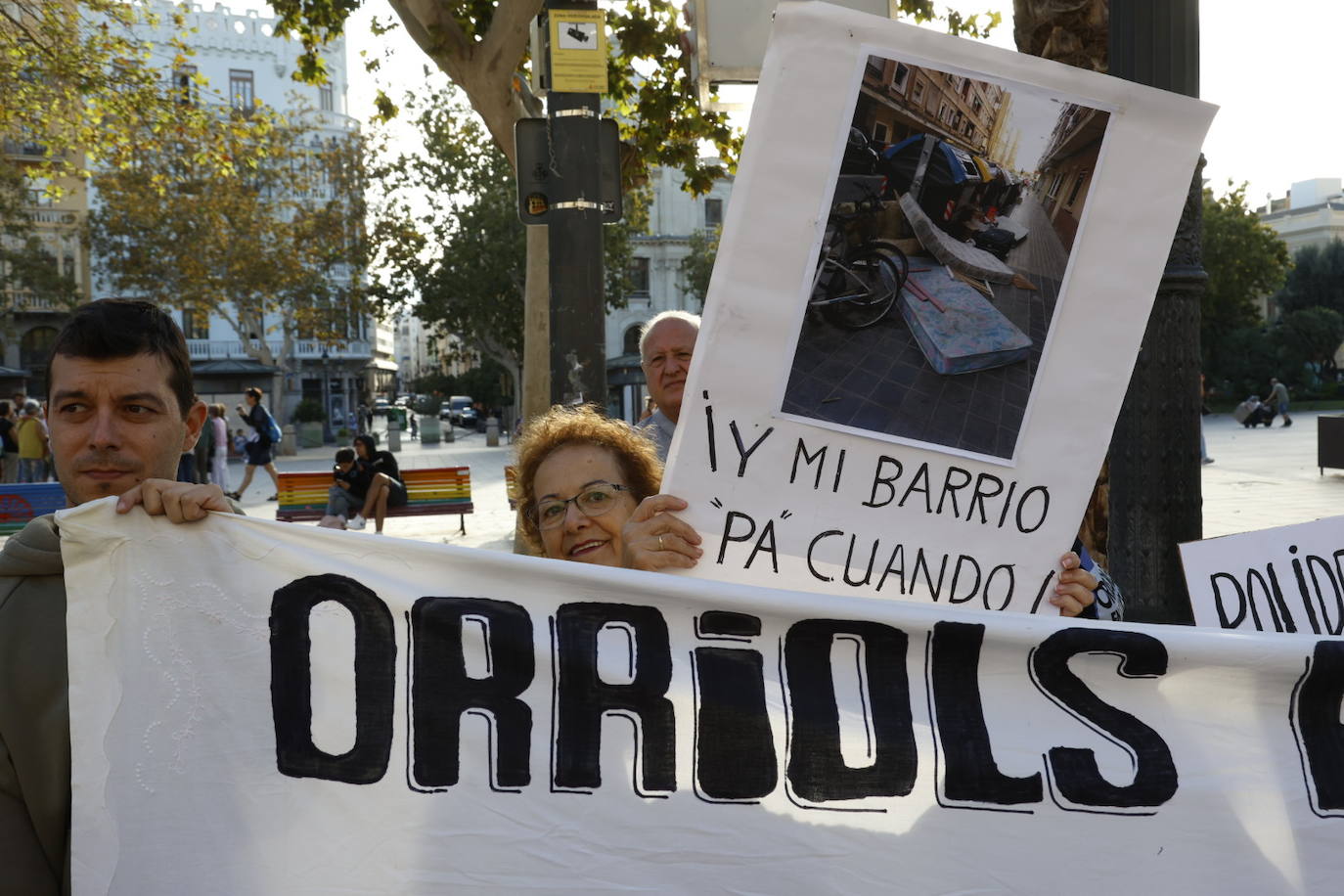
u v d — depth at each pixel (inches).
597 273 213.8
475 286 1411.2
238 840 69.1
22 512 508.1
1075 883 74.2
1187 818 75.2
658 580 75.3
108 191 1430.9
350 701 72.0
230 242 1437.0
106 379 69.1
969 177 78.5
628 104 447.5
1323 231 3147.1
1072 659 76.5
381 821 71.2
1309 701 76.4
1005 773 75.0
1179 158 79.7
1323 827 75.3
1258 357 2319.1
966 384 80.4
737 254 77.6
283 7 425.7
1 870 64.4
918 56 76.2
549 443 94.2
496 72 338.0
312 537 73.0
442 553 74.2
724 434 79.0
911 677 76.3
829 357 78.6
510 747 73.0
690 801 73.6
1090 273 80.0
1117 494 148.3
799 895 73.0
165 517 70.7
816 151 76.8
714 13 283.3
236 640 70.9
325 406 1977.1
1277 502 573.3
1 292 1766.7
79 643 67.4
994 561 81.7
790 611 75.5
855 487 80.1
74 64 585.0
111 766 66.9
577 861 72.2
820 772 74.5
